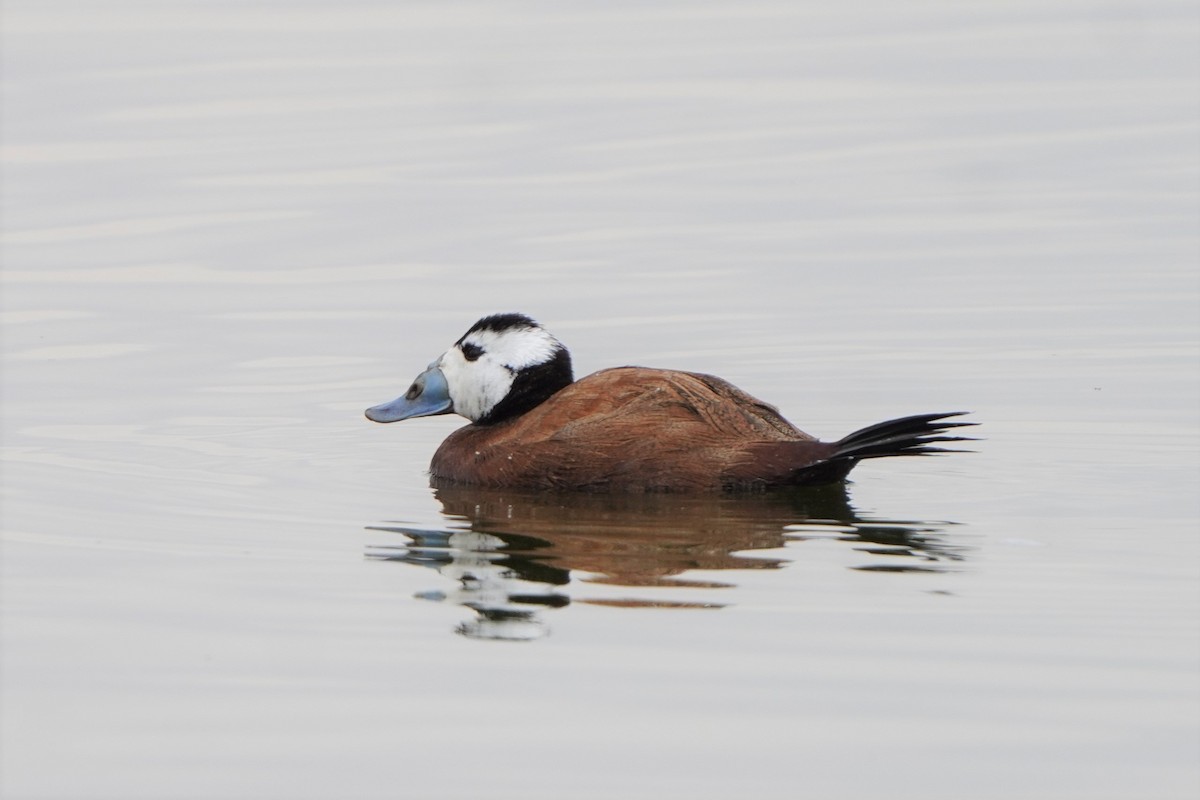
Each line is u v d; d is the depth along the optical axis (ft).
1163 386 48.83
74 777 25.72
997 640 29.94
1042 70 88.48
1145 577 33.04
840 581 32.99
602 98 85.20
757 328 56.13
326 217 69.36
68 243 67.36
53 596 33.19
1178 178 71.15
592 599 32.27
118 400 50.14
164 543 36.55
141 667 29.63
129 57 92.43
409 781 25.44
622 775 25.52
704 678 28.58
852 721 27.04
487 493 40.24
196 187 73.36
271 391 51.08
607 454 39.01
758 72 89.15
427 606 32.24
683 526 36.76
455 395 42.93
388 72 90.07
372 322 57.88
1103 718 27.02
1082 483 40.11
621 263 63.36
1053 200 69.31
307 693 28.40
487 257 64.49
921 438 36.55
